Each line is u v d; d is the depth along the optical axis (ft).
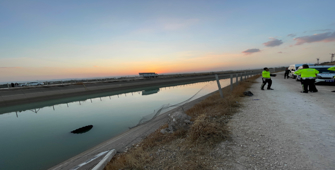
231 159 10.11
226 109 22.03
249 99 29.14
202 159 10.38
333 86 40.34
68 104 65.26
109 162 12.42
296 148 10.83
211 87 84.23
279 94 32.55
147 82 146.41
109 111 43.80
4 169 17.08
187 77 203.00
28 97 77.41
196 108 25.68
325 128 13.85
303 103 23.50
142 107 45.57
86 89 102.94
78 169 11.85
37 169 16.85
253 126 15.48
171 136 14.88
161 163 10.59
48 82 128.26
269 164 9.26
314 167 8.66
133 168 10.48
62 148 21.76
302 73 32.65
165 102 51.21
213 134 13.32
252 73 104.32
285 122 15.97
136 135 20.08
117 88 117.50
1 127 35.01
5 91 76.54
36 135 28.12
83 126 31.63
